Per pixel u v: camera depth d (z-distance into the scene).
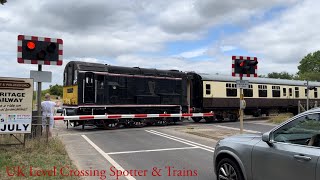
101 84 21.16
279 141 5.59
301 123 5.40
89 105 20.56
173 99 24.59
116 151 12.08
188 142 14.54
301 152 5.11
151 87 23.52
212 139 15.66
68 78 21.16
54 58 11.38
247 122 27.67
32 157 9.50
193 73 27.44
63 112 21.45
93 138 15.99
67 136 16.81
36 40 11.16
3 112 10.58
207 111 27.55
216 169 6.96
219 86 28.05
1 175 7.48
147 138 16.00
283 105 33.09
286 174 5.30
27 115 10.80
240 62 14.36
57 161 9.14
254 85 30.64
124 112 22.30
